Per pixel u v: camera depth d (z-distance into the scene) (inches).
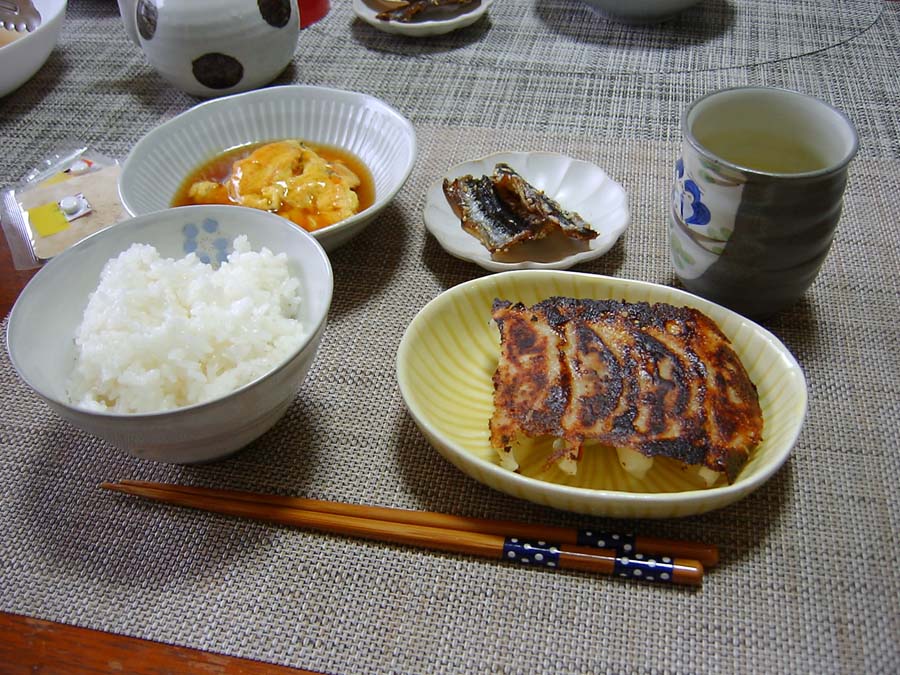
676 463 12.0
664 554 11.2
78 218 17.3
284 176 17.1
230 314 12.4
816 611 10.8
